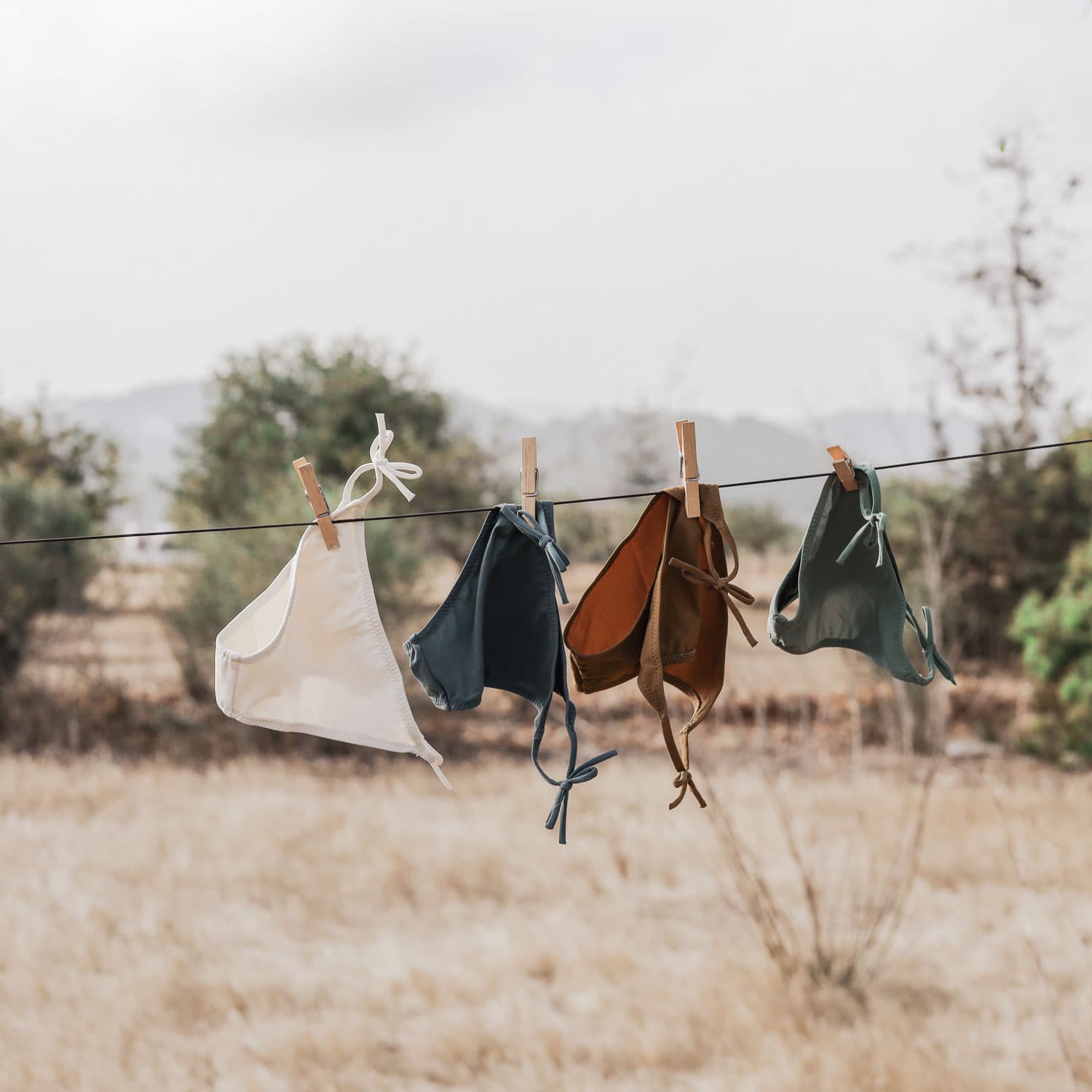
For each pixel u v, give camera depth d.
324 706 2.41
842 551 2.46
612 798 9.30
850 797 9.09
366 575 2.41
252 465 19.59
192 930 6.08
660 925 6.41
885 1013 5.09
